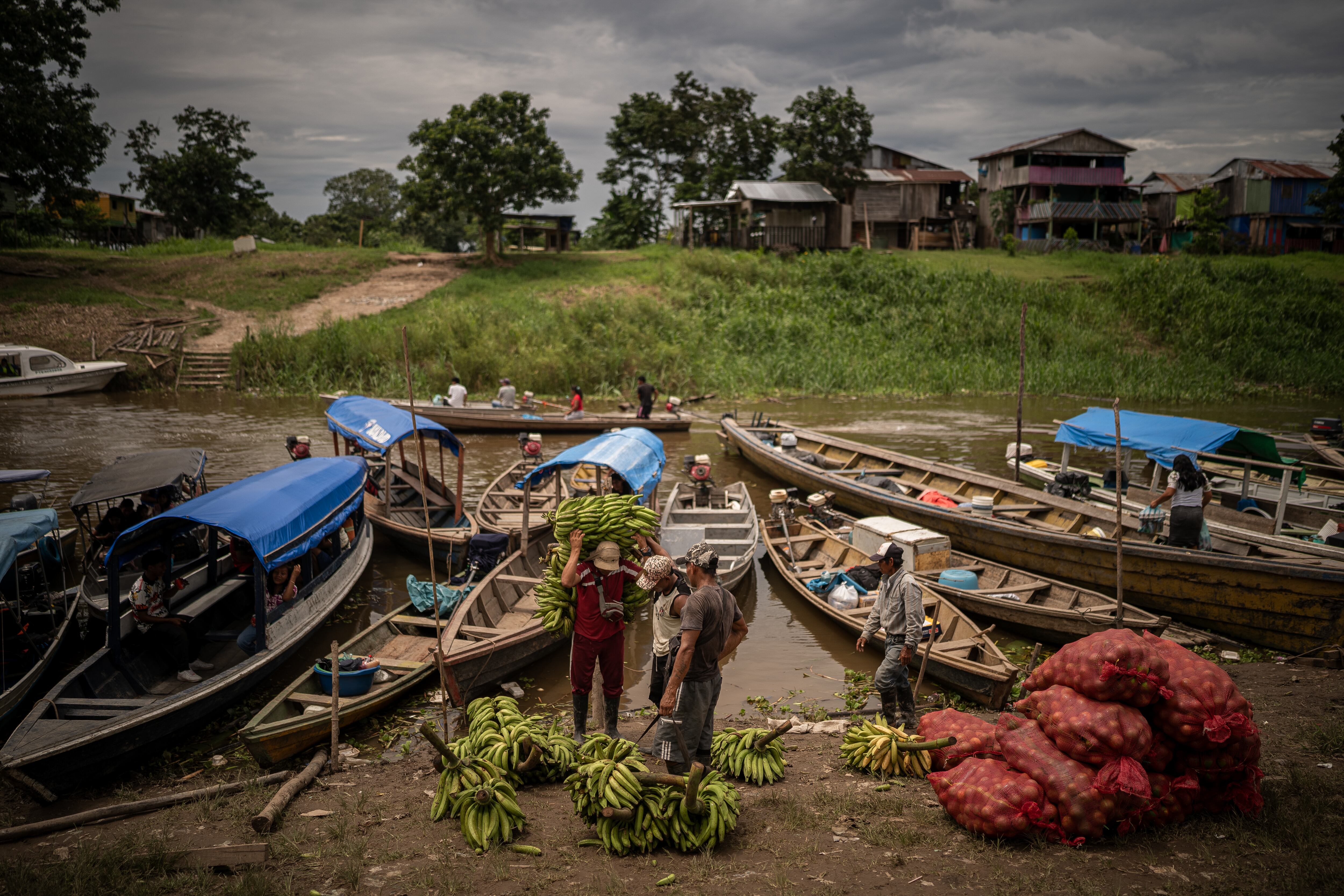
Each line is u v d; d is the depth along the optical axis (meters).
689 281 38.59
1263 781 5.55
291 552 8.32
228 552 10.95
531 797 5.87
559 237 50.94
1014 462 17.05
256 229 70.44
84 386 27.50
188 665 8.40
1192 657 5.17
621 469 9.94
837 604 10.30
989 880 4.50
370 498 14.31
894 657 7.03
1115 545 10.07
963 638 8.95
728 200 48.19
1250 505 12.97
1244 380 34.03
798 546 12.79
